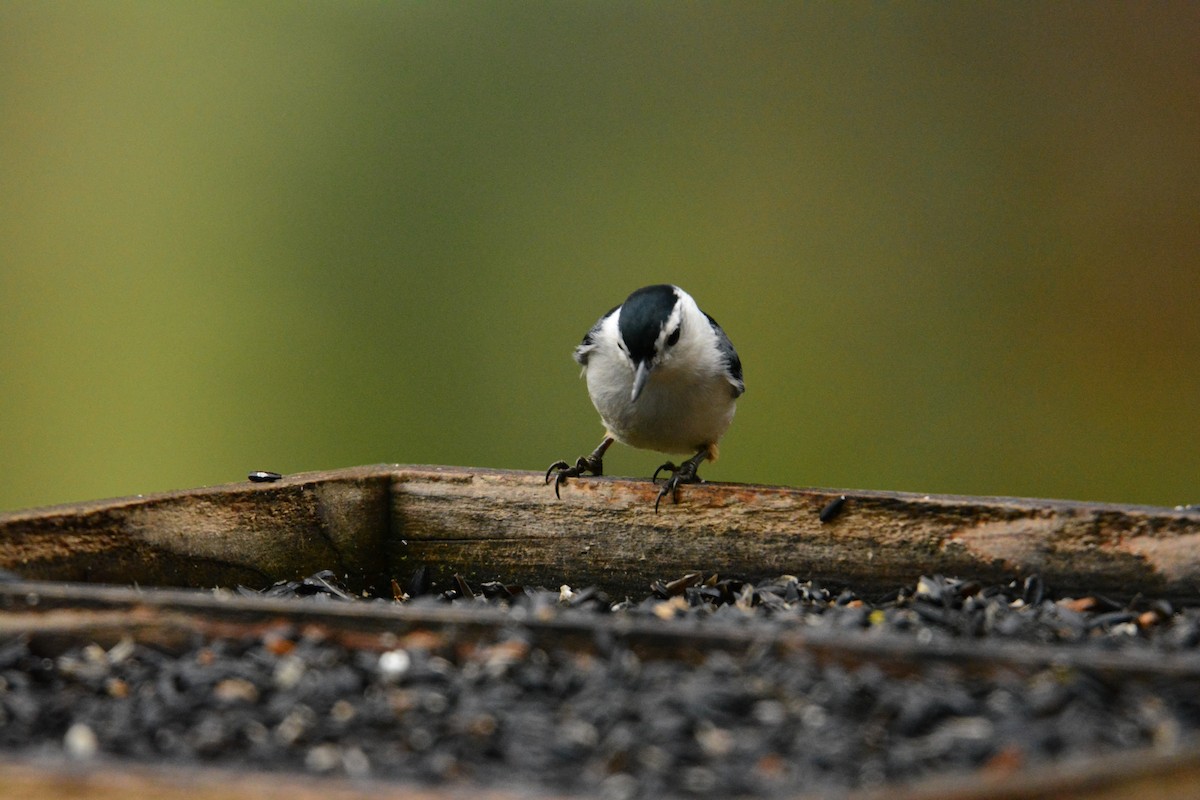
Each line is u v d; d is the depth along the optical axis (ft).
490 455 41.09
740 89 43.83
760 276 43.29
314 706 14.20
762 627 16.75
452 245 42.09
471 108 42.55
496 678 14.65
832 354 43.21
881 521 22.29
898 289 43.50
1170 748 11.95
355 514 24.26
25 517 20.02
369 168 41.88
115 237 40.73
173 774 11.76
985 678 13.99
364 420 40.55
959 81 43.60
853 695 13.84
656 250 43.06
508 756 13.06
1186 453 40.81
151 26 41.42
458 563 24.39
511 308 41.75
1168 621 20.16
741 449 42.34
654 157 43.55
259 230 41.24
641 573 23.43
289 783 11.61
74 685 15.12
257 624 15.75
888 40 43.88
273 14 41.83
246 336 40.60
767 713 13.62
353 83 42.14
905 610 20.43
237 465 39.60
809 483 42.16
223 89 41.57
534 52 42.96
